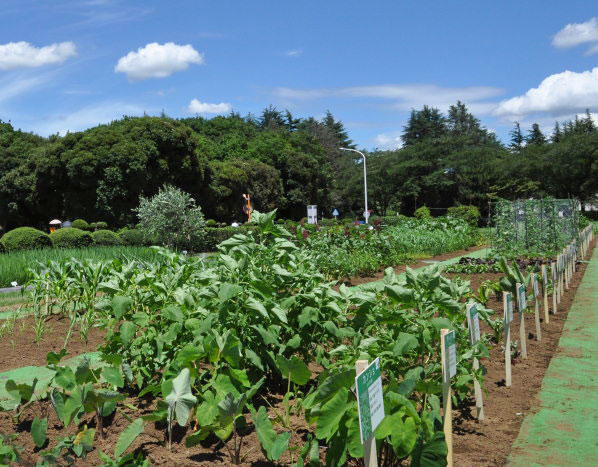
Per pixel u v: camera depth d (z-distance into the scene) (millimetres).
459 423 4504
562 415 4652
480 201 61156
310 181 58906
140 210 25484
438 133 90938
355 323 4625
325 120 97062
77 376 3893
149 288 5219
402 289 4211
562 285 11133
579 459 3811
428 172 64875
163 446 3898
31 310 9586
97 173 37094
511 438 4195
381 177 67250
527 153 57250
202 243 26969
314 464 2980
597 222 42781
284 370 4012
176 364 4105
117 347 4805
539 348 6996
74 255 15430
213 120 68312
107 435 4113
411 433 2891
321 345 5047
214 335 3982
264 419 3451
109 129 39156
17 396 4234
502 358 6492
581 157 49406
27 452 3844
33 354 6852
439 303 4410
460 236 24266
